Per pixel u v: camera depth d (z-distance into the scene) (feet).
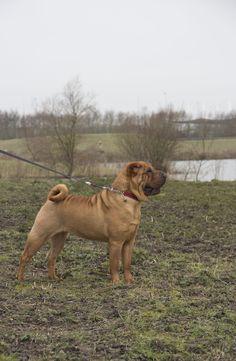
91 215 23.70
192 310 19.48
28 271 26.00
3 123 119.65
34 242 23.94
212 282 23.67
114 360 14.99
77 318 18.69
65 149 85.46
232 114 103.65
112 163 86.12
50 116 90.12
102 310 19.57
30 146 91.56
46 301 20.72
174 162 85.30
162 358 15.23
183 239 34.04
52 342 16.34
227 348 15.99
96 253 29.43
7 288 22.66
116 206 23.47
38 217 24.04
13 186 56.59
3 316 18.83
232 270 26.14
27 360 14.97
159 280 24.16
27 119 95.81
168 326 17.61
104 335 16.90
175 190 55.52
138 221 23.97
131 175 23.73
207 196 50.83
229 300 21.01
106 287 22.91
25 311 19.38
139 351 15.53
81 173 80.69
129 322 18.04
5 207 43.68
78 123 90.27
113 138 93.91
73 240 33.01
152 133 86.33
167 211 43.57
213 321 18.43
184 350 15.78
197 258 29.01
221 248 31.55
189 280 23.94
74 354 15.39
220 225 38.40
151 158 85.76
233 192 53.67
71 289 22.70
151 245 32.12
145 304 20.22
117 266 23.90
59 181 62.69
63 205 23.98
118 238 23.56
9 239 32.58
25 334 16.83
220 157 102.58
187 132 89.61
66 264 27.43
